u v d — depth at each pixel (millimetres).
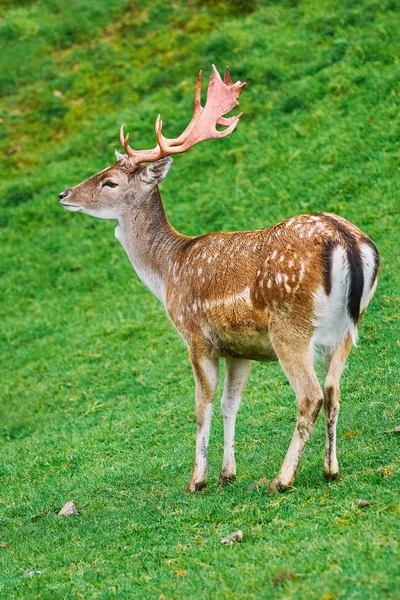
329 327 13523
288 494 13727
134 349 26562
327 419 13820
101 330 28359
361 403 17719
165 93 39562
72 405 24422
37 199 37094
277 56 38281
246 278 14203
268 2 42250
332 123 33531
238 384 15734
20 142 40750
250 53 39125
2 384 26891
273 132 34750
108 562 13156
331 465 13922
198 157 35375
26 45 45500
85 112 41125
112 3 46500
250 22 41281
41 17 47312
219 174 34156
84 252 33750
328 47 37469
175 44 42531
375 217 27891
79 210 17516
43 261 33906
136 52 43250
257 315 14086
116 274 32031
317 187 30891
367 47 36094
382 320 22031
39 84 43406
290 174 32188
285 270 13531
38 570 13688
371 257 13375
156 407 22359
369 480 13367
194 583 11227
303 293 13375
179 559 12328
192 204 33156
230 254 14719
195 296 15188
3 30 46438
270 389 20859
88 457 20250
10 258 34562
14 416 24562
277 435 17922
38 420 24125
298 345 13555
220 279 14664
